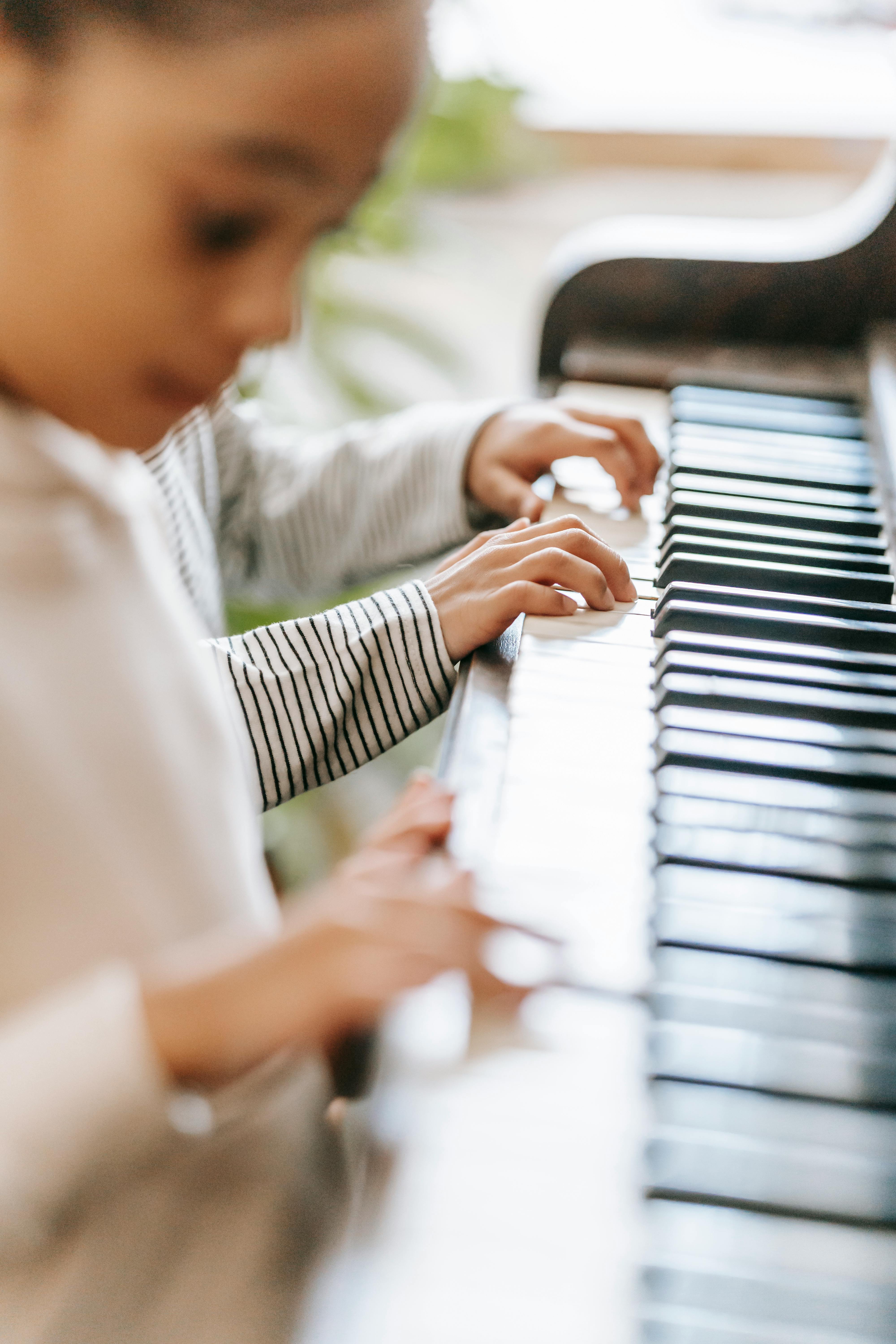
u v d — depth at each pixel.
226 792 0.53
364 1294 0.32
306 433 1.51
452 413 0.94
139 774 0.49
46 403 0.43
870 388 0.97
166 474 0.81
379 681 0.66
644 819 0.51
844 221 1.06
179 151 0.36
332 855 1.60
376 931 0.36
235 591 1.10
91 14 0.35
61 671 0.47
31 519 0.47
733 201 2.19
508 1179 0.35
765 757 0.54
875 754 0.56
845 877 0.48
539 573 0.67
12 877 0.45
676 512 0.81
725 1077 0.39
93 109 0.36
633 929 0.45
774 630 0.66
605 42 2.25
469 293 1.99
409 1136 0.36
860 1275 0.34
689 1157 0.36
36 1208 0.38
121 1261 0.47
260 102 0.36
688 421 0.96
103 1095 0.37
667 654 0.62
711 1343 0.32
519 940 0.37
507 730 0.57
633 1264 0.34
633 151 2.19
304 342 1.54
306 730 0.65
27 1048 0.38
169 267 0.39
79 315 0.40
